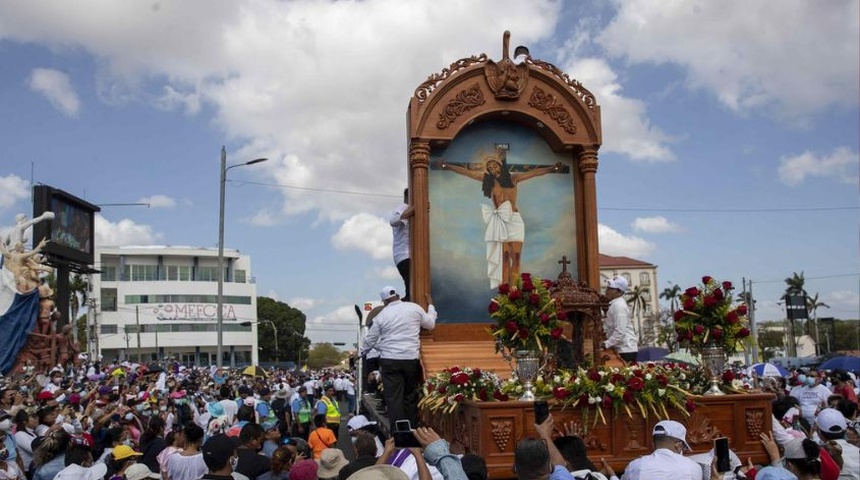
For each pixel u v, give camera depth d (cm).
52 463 870
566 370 895
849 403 1076
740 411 866
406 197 1466
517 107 1263
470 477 602
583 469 613
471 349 1125
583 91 1298
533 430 794
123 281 11012
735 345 905
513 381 866
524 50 1326
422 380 1052
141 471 848
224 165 3362
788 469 688
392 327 1016
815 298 12200
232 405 1739
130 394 1641
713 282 931
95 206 4531
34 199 3962
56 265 4222
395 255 1309
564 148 1292
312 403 2781
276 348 11519
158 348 10806
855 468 817
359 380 1816
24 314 3466
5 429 945
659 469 600
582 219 1288
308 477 794
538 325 854
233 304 11500
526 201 1288
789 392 1616
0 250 3525
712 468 609
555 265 1277
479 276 1255
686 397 850
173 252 11350
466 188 1273
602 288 1255
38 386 1898
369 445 723
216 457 636
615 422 824
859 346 13100
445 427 944
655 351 2741
